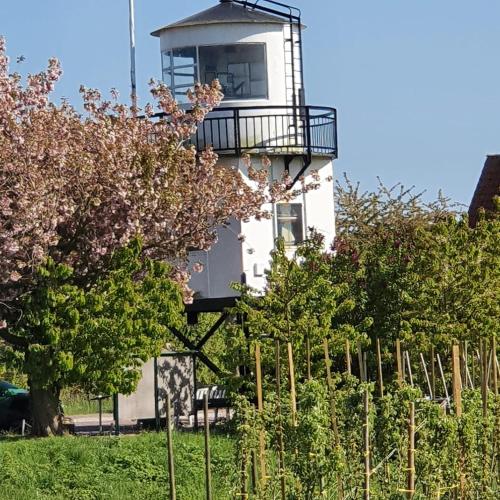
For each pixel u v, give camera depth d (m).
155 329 58.19
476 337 57.94
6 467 47.53
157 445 50.22
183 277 64.19
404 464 33.75
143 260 63.03
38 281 57.97
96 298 57.03
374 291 61.53
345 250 63.47
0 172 58.78
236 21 72.62
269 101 72.81
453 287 60.16
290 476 33.06
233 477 35.91
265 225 71.69
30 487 45.66
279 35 73.25
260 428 34.72
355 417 34.00
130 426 66.69
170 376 62.12
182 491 44.44
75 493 45.03
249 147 71.38
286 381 49.00
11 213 57.75
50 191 58.91
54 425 61.06
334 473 33.00
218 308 70.31
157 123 64.56
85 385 59.91
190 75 73.25
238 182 65.44
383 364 60.34
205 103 65.81
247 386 56.41
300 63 73.94
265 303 58.38
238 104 72.38
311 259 60.00
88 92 64.88
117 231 61.25
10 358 58.09
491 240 61.41
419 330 59.94
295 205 73.12
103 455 48.97
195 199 63.66
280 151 71.62
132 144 62.28
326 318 58.00
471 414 34.56
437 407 33.81
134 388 58.53
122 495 44.59
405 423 33.88
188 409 62.56
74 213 60.62
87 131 62.41
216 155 64.69
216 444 50.25
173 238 63.28
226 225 66.56
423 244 61.16
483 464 34.91
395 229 83.88
